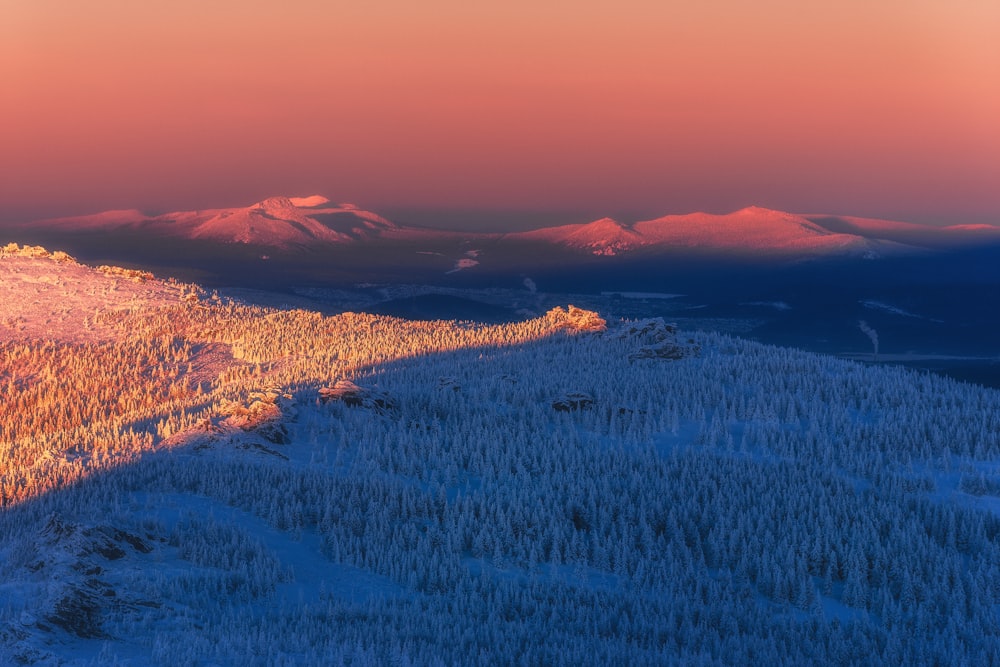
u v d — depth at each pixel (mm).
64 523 92438
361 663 75812
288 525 114000
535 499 133500
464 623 93438
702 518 133500
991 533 141125
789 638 106375
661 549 126938
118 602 78125
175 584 87562
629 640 99438
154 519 104812
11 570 87312
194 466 129125
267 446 143750
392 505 123750
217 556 97875
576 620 102250
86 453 143875
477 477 144125
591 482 141250
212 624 79938
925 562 127438
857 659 103875
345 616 89875
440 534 118250
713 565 125562
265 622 82750
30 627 70000
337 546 108625
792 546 124500
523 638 93250
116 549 92500
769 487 149375
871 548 127625
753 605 113875
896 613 115062
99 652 69688
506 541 119375
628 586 115312
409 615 93375
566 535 123500
